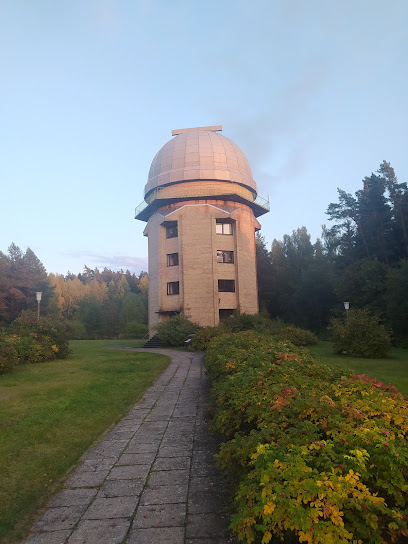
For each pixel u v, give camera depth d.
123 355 22.42
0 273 49.78
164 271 35.62
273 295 51.91
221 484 4.91
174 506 4.36
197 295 33.31
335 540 2.40
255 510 2.63
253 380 5.40
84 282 122.06
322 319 48.69
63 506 4.45
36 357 18.28
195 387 11.76
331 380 6.15
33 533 3.89
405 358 18.11
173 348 28.62
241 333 14.09
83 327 56.88
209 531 3.80
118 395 10.55
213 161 35.34
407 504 2.87
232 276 34.62
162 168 36.38
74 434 7.09
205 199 34.75
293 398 4.33
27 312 21.14
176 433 7.20
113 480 5.14
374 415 3.96
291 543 2.86
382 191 38.31
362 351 18.44
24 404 9.41
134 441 6.78
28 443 6.57
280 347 8.53
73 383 12.34
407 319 29.09
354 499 2.56
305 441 3.37
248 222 36.84
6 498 4.61
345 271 39.12
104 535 3.80
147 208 37.38
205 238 34.03
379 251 37.94
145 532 3.83
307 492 2.61
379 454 2.99
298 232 62.47
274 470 2.86
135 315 63.56
